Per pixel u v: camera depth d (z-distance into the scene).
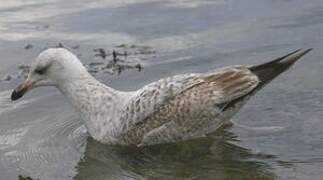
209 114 1.46
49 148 1.47
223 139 1.49
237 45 1.88
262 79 1.46
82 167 1.39
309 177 1.31
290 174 1.33
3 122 1.58
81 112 1.53
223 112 1.47
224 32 1.97
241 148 1.45
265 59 1.79
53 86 1.70
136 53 1.89
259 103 1.62
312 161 1.37
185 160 1.42
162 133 1.47
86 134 1.54
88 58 1.88
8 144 1.48
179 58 1.84
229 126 1.54
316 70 1.72
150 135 1.46
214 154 1.44
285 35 1.92
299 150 1.42
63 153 1.45
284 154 1.41
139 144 1.48
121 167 1.39
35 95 1.70
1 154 1.44
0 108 1.64
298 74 1.72
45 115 1.61
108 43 1.96
